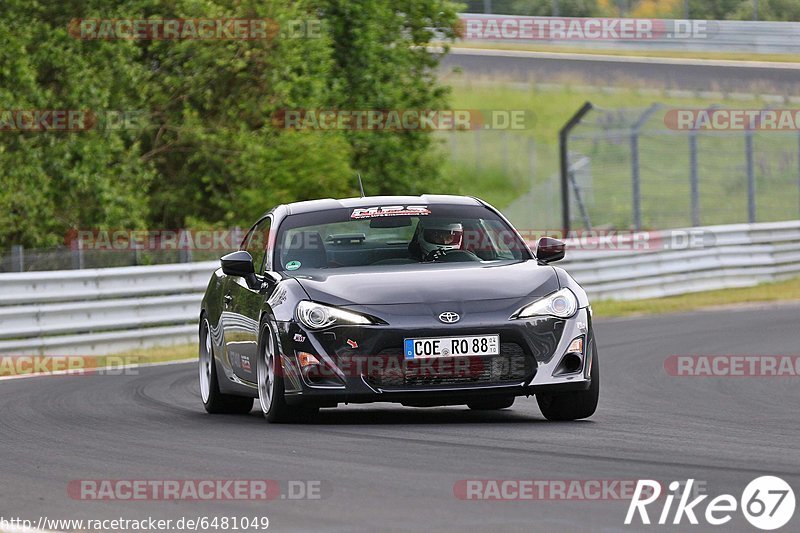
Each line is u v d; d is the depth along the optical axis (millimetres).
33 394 37125
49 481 20125
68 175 67188
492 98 141125
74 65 69125
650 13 156875
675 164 120375
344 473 19562
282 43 75938
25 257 55812
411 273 26719
